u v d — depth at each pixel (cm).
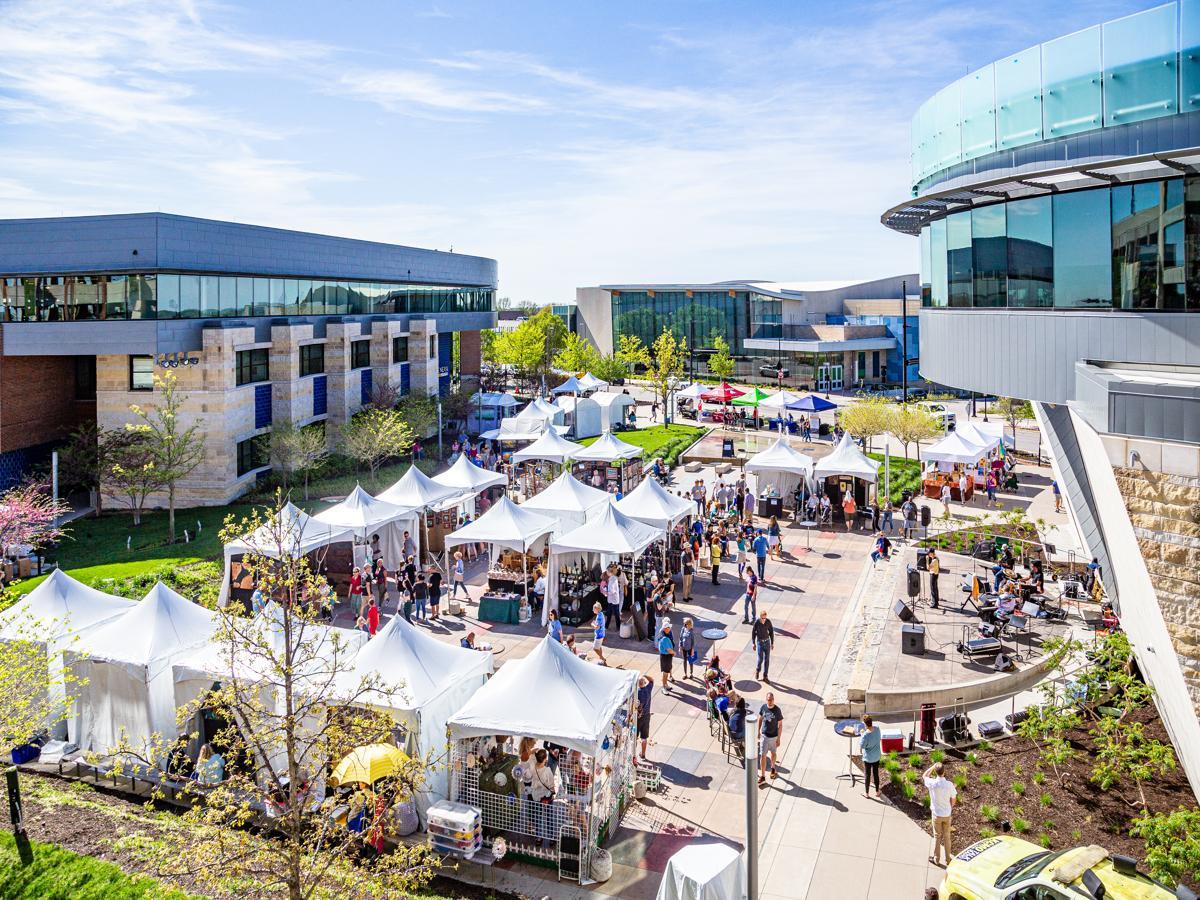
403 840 1440
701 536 3053
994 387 2175
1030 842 1334
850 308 9869
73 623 1872
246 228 4478
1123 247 1795
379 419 4516
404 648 1628
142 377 3944
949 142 2312
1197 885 1162
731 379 9519
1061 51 1894
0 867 1304
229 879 1080
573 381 6888
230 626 1212
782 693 1981
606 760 1478
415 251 6481
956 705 1861
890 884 1292
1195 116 1644
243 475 4134
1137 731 1452
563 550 2466
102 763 1633
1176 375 1709
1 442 3797
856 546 3250
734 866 1132
